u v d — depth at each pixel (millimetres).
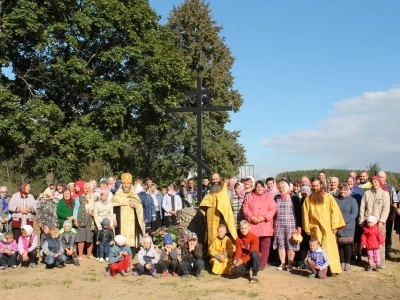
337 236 10078
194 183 15703
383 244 10273
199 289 8688
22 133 20125
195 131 32594
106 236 11180
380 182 10594
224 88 35875
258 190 10125
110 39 23250
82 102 23531
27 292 8664
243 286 8844
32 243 10773
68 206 11453
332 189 10609
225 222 10047
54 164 22312
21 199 11602
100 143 21547
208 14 36312
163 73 23500
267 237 10031
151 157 33312
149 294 8422
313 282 9141
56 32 20922
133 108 23812
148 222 13617
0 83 20250
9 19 19500
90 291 8703
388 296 8266
